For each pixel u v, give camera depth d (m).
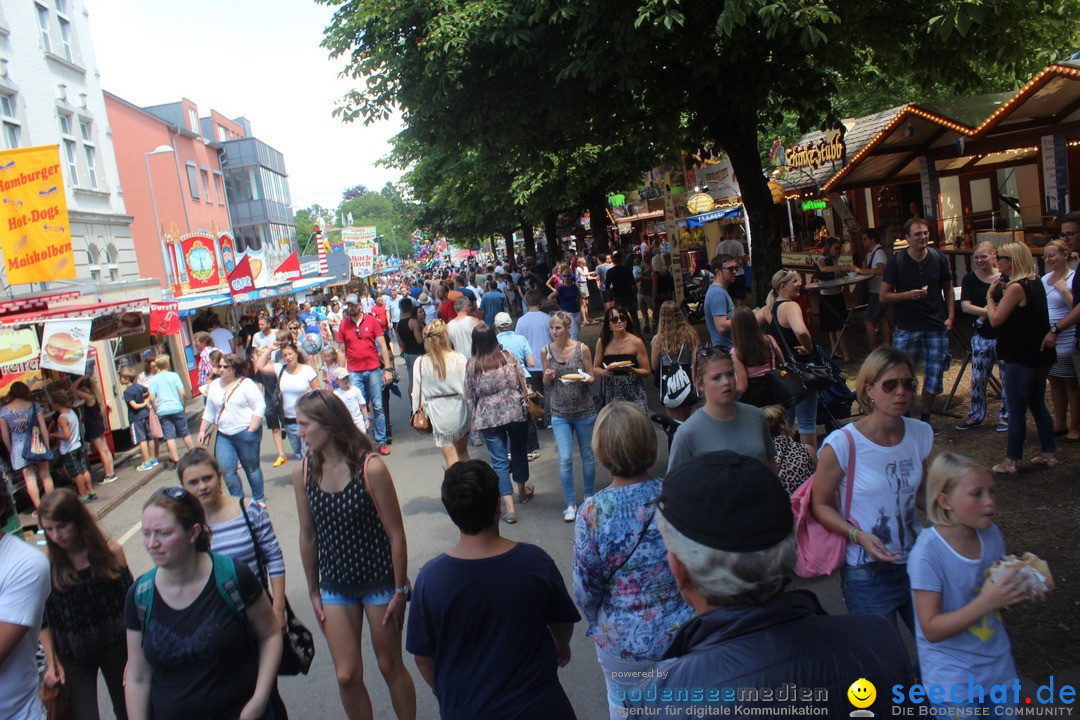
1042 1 10.10
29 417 10.07
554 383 6.93
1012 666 2.83
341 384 9.39
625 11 9.16
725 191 15.02
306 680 4.97
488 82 10.77
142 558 8.16
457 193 25.91
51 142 19.52
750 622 1.75
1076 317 6.06
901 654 1.72
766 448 4.33
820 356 6.47
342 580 3.82
